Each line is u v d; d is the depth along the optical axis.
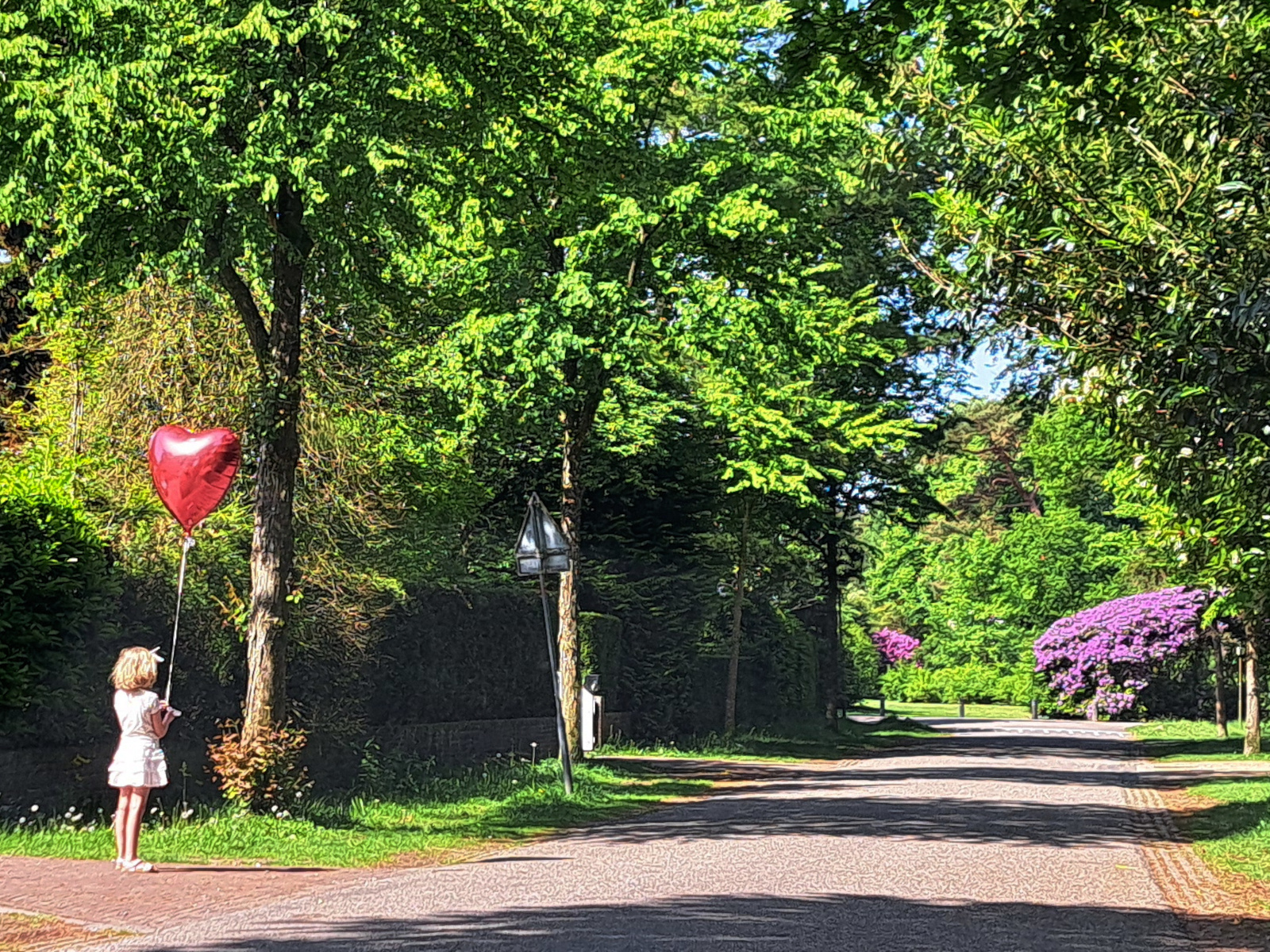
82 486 15.56
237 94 12.66
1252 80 9.73
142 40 12.09
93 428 16.88
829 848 12.93
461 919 8.44
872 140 11.70
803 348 21.59
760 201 19.98
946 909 9.39
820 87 20.34
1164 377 10.07
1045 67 8.12
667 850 12.78
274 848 12.00
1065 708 52.25
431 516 20.67
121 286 13.69
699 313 20.16
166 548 15.07
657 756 27.95
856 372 33.47
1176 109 10.09
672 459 30.56
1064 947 8.10
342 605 17.12
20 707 12.26
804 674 39.53
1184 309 9.42
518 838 14.06
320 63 13.22
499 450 26.12
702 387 29.08
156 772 10.31
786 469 29.20
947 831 14.64
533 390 20.28
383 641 18.80
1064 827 15.41
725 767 25.45
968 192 11.00
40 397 18.39
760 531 35.44
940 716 59.62
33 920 7.97
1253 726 29.91
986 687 70.12
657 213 19.45
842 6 8.37
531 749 23.59
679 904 9.20
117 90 11.80
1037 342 11.29
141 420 17.05
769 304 20.88
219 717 15.44
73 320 16.80
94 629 13.29
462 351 19.20
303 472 17.75
